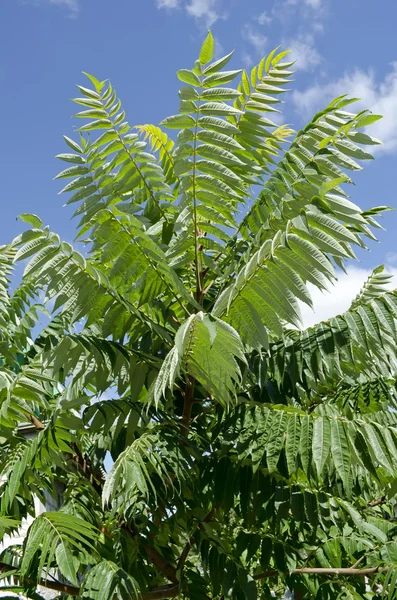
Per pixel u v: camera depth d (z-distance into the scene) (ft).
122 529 11.30
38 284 9.48
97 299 9.99
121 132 11.27
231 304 9.07
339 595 10.97
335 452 8.95
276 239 8.23
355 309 9.96
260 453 9.66
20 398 10.14
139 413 10.40
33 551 8.41
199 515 11.20
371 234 9.39
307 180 9.95
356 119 9.73
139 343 12.07
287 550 11.19
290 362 10.48
